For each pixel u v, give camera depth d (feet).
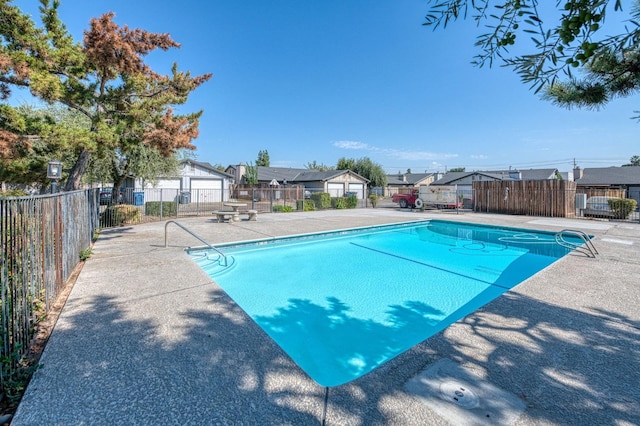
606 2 3.55
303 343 12.52
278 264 23.67
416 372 7.34
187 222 40.42
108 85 26.61
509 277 20.90
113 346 8.72
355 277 20.67
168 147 26.73
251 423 5.79
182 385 6.97
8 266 8.00
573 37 3.81
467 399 6.33
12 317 8.04
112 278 15.47
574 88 6.11
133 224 37.96
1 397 6.61
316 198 70.28
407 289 18.48
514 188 54.54
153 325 10.15
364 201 93.71
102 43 22.52
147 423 5.83
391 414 5.93
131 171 45.52
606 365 7.64
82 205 20.53
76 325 10.10
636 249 22.97
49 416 5.98
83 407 6.23
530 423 5.69
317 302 16.46
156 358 8.11
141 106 26.27
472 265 23.88
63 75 24.43
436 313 15.26
